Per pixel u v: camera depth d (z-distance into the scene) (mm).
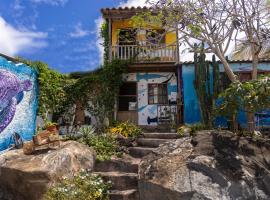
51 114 16188
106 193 8500
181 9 11594
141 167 8617
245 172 8008
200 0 11586
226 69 11930
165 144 9320
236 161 8281
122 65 16688
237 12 11742
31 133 13461
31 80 13633
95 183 8281
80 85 16906
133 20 12438
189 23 11562
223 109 9875
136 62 16656
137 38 17688
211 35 11672
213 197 7531
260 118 14398
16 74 12516
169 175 8008
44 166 8586
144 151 10984
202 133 9469
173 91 17125
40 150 10102
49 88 14938
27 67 13281
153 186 7984
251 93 9117
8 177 8844
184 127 13117
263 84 9039
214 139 8977
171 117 16766
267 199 7746
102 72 16891
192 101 15906
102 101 16578
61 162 8742
